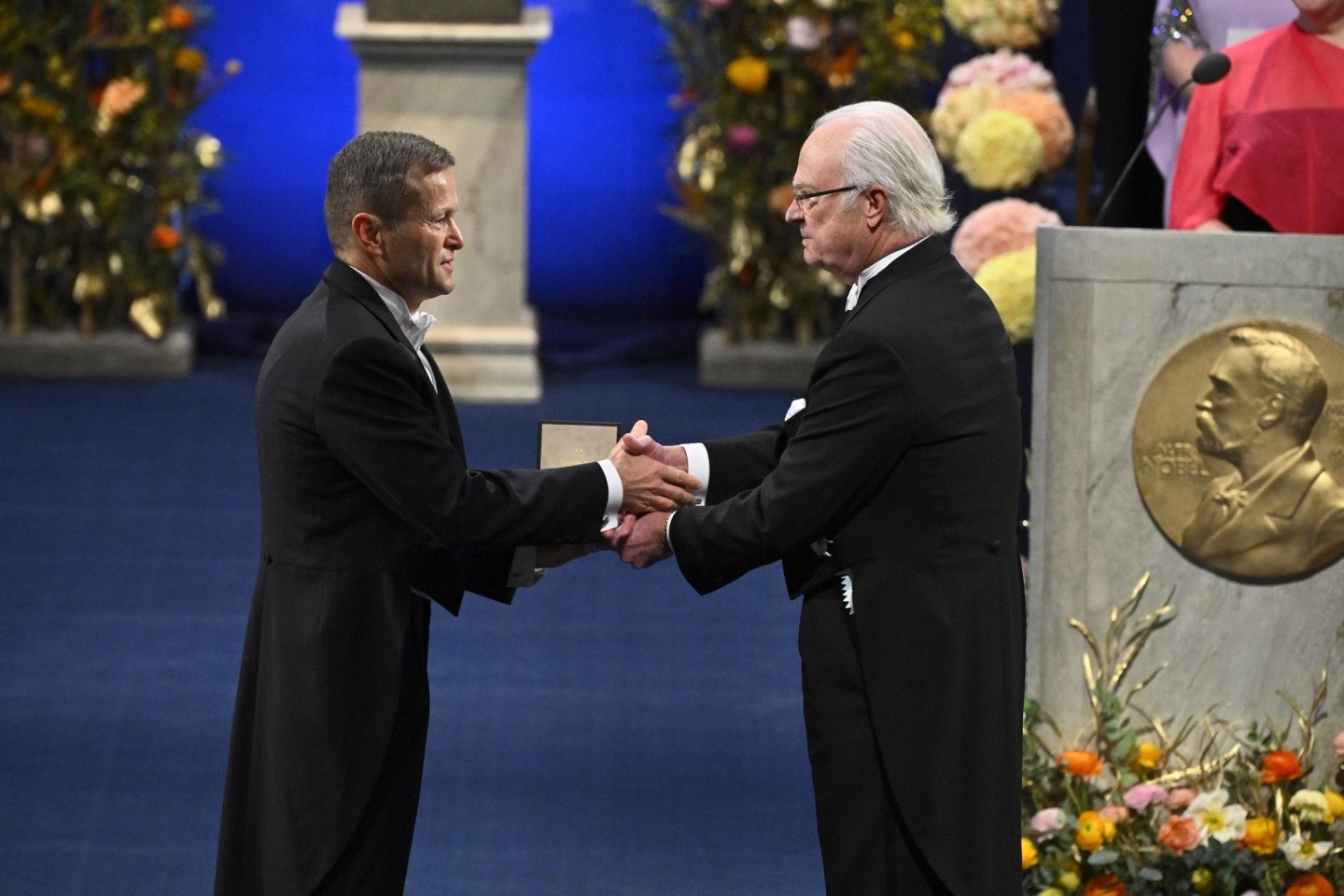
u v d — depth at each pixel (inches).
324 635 421.7
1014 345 623.5
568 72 1501.0
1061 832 504.7
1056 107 624.7
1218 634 506.0
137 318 1203.9
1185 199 568.1
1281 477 497.0
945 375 417.1
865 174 425.4
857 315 426.0
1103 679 506.9
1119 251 493.0
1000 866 423.8
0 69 1170.0
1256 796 506.9
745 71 1141.1
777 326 1226.0
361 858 431.5
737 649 800.9
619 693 749.3
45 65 1171.9
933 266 429.1
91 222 1187.9
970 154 618.2
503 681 755.4
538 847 613.9
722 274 1214.3
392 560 428.8
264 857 428.1
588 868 599.8
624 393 1197.7
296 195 1496.1
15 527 911.0
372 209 427.2
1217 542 501.0
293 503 426.6
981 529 423.2
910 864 424.8
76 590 836.6
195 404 1146.0
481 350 1162.0
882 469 418.3
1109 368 497.7
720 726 721.0
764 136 1177.4
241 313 1422.2
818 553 438.3
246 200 1486.2
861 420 415.8
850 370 417.4
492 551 454.9
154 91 1195.9
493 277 1165.1
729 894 584.1
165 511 946.1
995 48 661.3
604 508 453.1
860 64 1148.5
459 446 454.9
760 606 854.5
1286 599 504.4
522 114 1144.8
